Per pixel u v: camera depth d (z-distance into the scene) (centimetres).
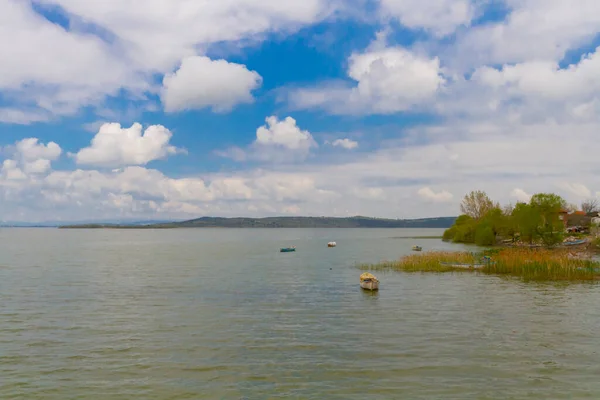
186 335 3131
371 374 2369
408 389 2177
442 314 3750
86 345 2900
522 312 3797
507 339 2992
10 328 3341
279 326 3375
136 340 3012
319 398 2084
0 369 2466
